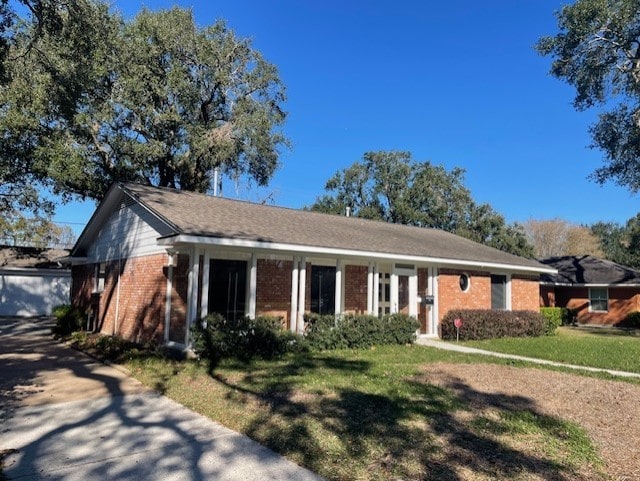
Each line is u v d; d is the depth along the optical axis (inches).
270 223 514.0
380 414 234.8
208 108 961.5
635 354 488.1
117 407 254.5
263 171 1032.8
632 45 823.7
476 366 391.2
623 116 904.9
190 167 908.0
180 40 869.2
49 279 1026.7
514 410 250.7
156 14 852.6
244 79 940.6
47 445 194.5
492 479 161.0
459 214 1550.2
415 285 612.4
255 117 911.7
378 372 347.9
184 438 203.5
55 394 284.0
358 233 610.2
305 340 454.0
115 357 399.2
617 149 932.6
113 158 839.1
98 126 809.5
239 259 482.6
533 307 770.8
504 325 629.6
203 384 300.7
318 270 549.6
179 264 445.7
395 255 542.6
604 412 253.3
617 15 771.4
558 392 300.0
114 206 574.2
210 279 462.9
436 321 616.4
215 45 905.5
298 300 516.1
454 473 165.6
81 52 538.3
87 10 491.2
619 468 173.8
